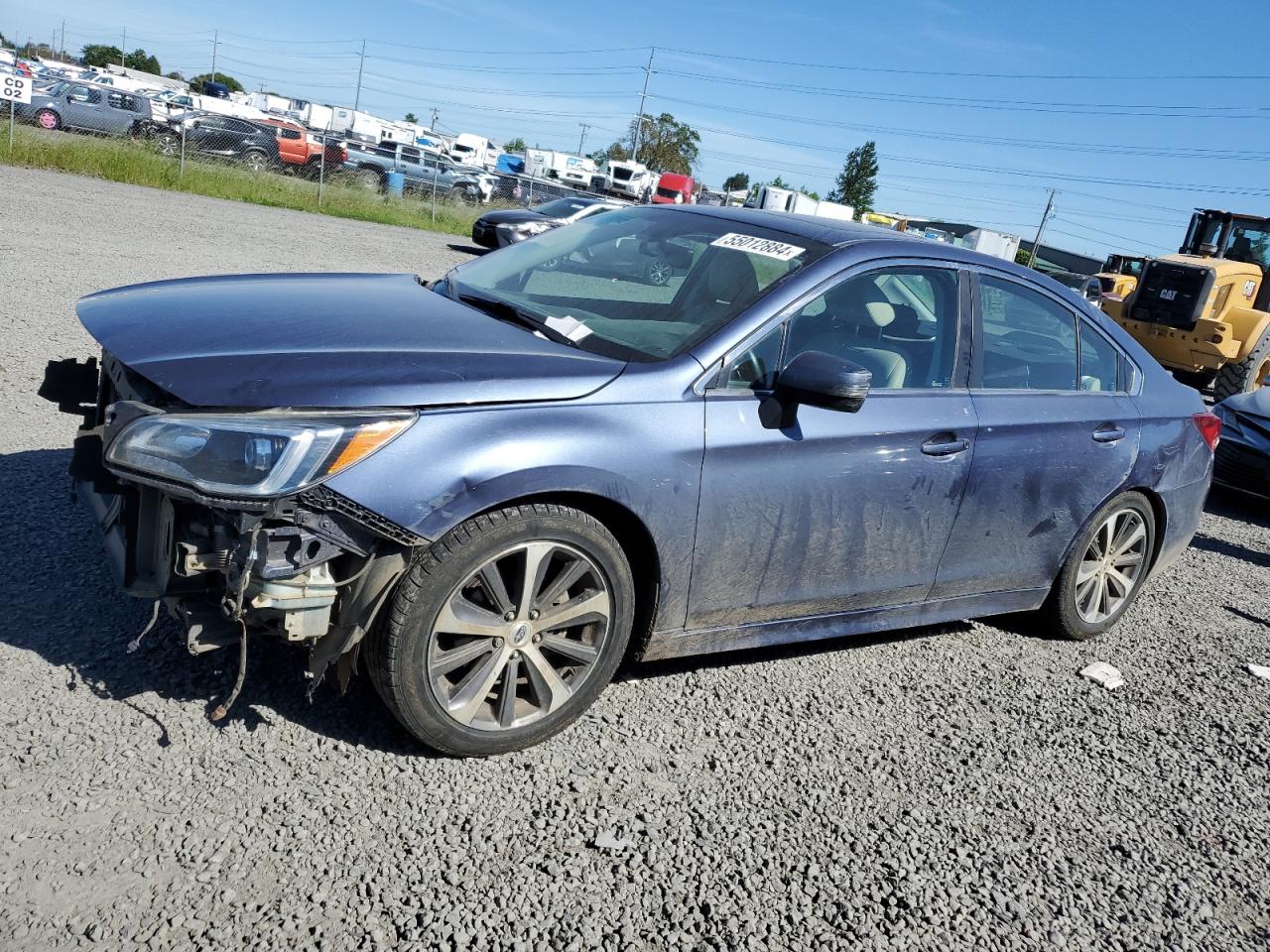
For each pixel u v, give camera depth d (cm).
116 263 1034
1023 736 382
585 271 384
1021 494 405
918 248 384
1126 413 448
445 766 296
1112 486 442
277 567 256
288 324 306
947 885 288
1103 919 285
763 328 332
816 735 355
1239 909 301
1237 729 419
